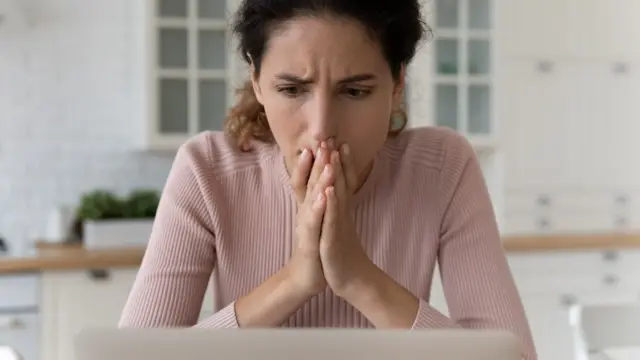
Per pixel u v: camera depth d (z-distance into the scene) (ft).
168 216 3.42
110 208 9.01
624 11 11.21
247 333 1.83
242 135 3.51
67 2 9.84
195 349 1.82
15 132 9.77
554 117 11.04
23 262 8.01
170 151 10.14
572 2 11.03
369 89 2.80
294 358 1.82
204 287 3.42
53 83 9.85
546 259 9.45
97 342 1.83
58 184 9.92
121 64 10.01
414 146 3.55
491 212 3.56
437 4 10.14
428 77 10.00
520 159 10.93
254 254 3.44
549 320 9.48
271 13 2.73
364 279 2.94
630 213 11.34
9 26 9.69
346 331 1.83
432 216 3.48
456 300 3.38
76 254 8.36
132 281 8.37
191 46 9.45
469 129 10.27
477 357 1.82
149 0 9.27
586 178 11.18
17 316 8.07
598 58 11.15
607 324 5.02
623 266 9.66
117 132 10.04
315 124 2.76
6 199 9.79
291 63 2.71
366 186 3.42
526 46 10.91
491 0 10.27
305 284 2.97
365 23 2.67
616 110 11.24
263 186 3.46
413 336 1.83
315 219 2.87
